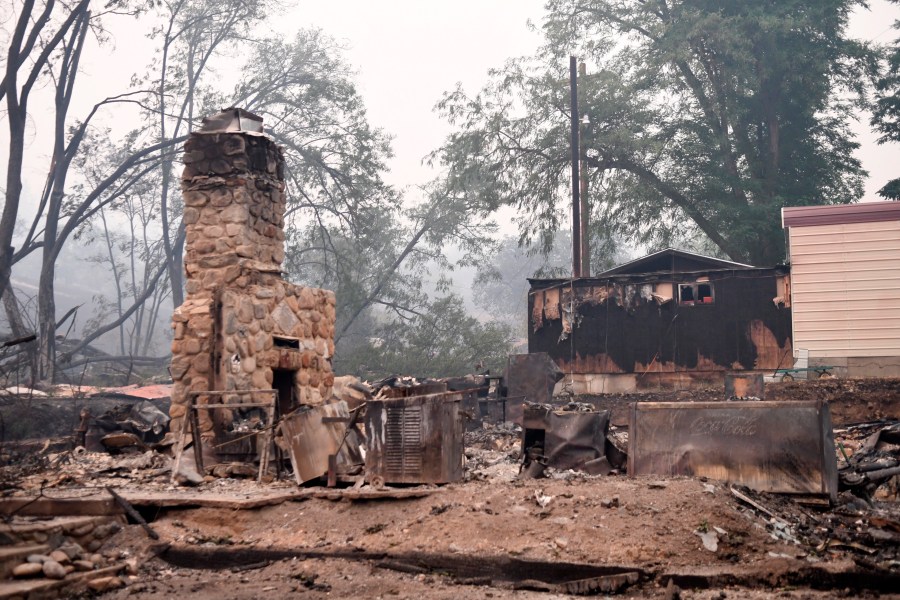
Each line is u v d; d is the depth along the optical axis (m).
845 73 39.09
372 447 10.06
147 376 40.72
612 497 8.39
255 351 12.91
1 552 7.17
